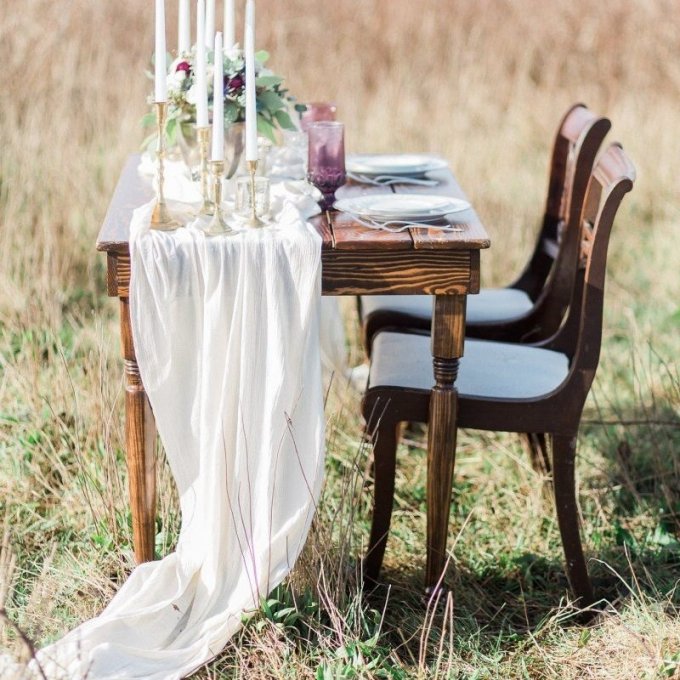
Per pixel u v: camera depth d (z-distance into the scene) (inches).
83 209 230.5
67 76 272.5
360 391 169.3
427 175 153.9
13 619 117.9
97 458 143.5
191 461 113.7
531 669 115.7
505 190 258.5
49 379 165.3
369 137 280.8
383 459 123.0
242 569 114.8
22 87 268.4
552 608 123.6
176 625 114.1
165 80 111.1
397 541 139.4
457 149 270.5
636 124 297.4
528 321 150.2
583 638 119.0
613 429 167.6
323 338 159.9
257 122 129.3
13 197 221.3
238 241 108.7
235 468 113.0
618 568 133.9
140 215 115.1
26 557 130.7
